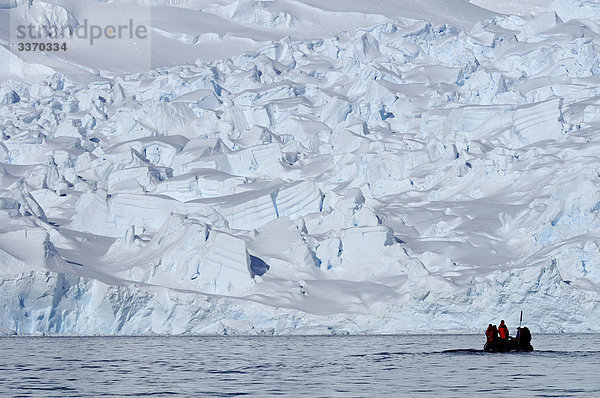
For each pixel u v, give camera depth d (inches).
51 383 7785.4
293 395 7071.9
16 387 7539.4
